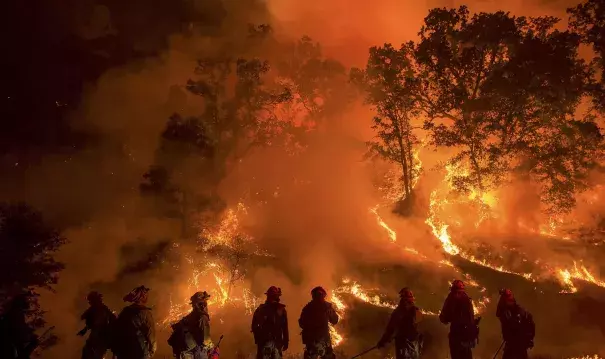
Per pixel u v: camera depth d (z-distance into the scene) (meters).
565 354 14.40
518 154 30.06
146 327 8.85
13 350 9.16
